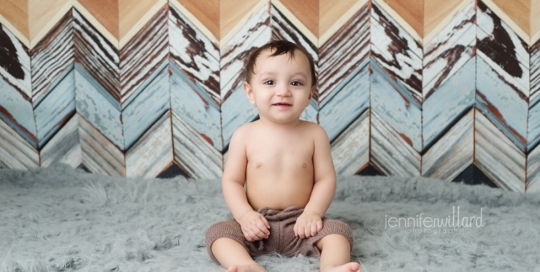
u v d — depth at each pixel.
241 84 1.79
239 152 1.27
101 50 1.78
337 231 1.13
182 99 1.81
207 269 1.08
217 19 1.76
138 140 1.83
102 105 1.81
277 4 1.75
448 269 1.07
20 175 1.77
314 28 1.76
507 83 1.75
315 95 1.78
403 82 1.77
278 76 1.18
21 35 1.78
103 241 1.22
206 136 1.82
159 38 1.78
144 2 1.76
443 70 1.76
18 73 1.80
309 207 1.21
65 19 1.77
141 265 1.09
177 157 1.84
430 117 1.79
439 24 1.74
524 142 1.78
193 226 1.37
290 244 1.18
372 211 1.54
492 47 1.74
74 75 1.80
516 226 1.39
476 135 1.79
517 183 1.79
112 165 1.84
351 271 0.96
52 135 1.83
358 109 1.79
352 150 1.81
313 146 1.26
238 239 1.14
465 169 1.81
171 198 1.67
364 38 1.76
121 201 1.63
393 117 1.79
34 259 1.09
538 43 1.73
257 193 1.24
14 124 1.83
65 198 1.63
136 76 1.80
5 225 1.34
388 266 1.11
